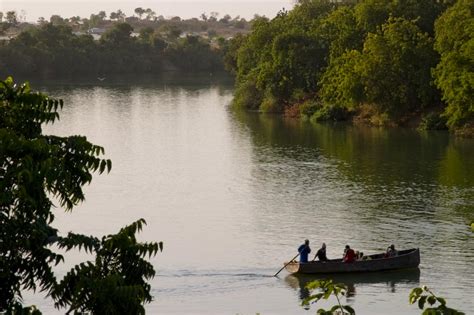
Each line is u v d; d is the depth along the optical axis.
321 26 126.75
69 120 114.19
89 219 56.78
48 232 19.12
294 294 41.91
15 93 19.80
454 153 82.69
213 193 65.50
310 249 46.69
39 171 18.03
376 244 50.06
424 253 48.12
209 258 47.56
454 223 54.31
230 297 41.47
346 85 106.31
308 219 56.25
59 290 18.62
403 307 39.75
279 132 102.19
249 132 102.38
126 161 80.44
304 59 123.44
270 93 125.12
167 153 85.75
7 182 18.22
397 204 60.06
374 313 38.91
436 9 117.00
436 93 105.31
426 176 70.56
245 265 46.25
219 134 100.69
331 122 111.62
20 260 18.94
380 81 104.75
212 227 54.72
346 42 118.25
